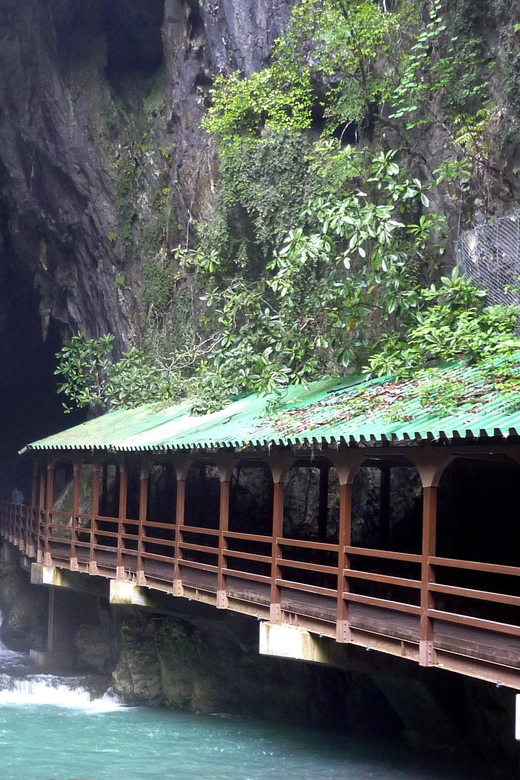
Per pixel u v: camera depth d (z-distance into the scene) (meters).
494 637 9.77
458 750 13.40
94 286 30.14
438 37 17.47
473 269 15.33
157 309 26.91
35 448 22.25
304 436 11.70
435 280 16.94
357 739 15.59
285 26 22.42
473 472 15.17
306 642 11.97
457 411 10.23
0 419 42.81
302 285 18.91
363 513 18.53
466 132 16.48
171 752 15.17
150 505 24.28
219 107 22.59
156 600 17.66
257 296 18.14
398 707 14.05
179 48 25.78
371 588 15.41
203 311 24.73
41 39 27.73
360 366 16.42
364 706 16.14
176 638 19.48
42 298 32.81
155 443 15.95
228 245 22.83
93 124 28.36
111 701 20.30
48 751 15.32
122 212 28.30
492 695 12.52
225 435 13.98
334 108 20.36
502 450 9.07
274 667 17.75
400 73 17.98
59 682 21.66
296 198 21.27
